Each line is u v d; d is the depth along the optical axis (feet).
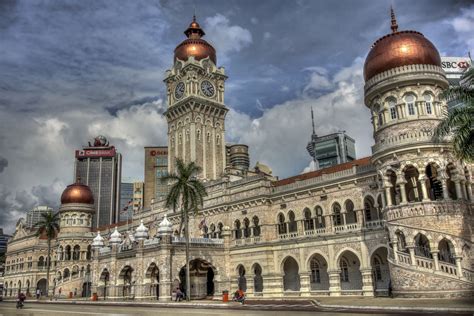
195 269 233.14
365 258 183.62
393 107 169.27
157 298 220.23
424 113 162.20
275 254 218.38
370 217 192.13
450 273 144.05
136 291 222.89
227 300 181.16
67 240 360.69
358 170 192.34
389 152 161.99
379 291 178.40
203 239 228.63
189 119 313.12
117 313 122.52
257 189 230.27
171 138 328.70
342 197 197.26
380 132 171.42
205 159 310.45
